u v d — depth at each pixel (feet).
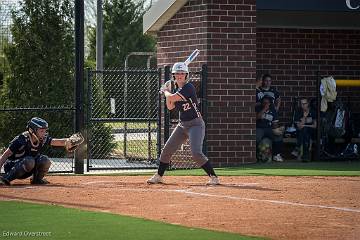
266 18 198.90
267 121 183.32
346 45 206.69
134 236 86.22
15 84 207.82
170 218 98.48
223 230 90.27
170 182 139.13
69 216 99.71
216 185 133.28
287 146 191.01
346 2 186.19
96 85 217.36
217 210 104.47
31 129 134.62
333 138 189.16
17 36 208.54
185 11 182.70
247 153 180.14
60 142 136.56
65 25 209.87
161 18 185.37
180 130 134.62
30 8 209.05
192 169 169.99
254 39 179.93
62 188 128.98
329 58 206.08
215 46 177.88
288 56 203.41
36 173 136.26
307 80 204.64
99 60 235.81
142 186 132.36
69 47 209.56
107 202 112.16
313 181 140.67
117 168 169.07
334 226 92.99
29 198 116.88
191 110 131.95
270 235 87.35
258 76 199.62
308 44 204.54
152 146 222.48
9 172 135.03
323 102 184.85
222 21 178.09
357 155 187.32
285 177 148.25
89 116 169.99
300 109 186.09
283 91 203.41
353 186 132.26
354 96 207.31
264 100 183.62
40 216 99.81
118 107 274.98
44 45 208.23
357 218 98.63
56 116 203.82
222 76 178.40
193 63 180.75
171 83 138.62
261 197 117.19
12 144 134.51
